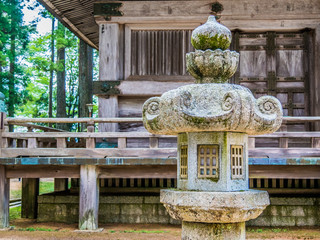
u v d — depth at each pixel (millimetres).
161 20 11773
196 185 5008
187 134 5133
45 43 27375
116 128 11617
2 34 24297
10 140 9547
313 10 11625
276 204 10031
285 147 9016
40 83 30047
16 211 13883
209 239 4961
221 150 4938
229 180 4938
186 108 4801
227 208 4688
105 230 9195
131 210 10305
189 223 5125
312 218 9992
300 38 11867
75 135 9203
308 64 11781
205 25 5281
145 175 9219
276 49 11859
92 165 9062
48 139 12469
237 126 4738
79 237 8383
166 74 11844
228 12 11750
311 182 10750
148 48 11930
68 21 14695
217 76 5285
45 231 9062
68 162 8945
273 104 5031
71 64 30891
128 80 11773
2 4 24438
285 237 8586
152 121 5188
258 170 9062
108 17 11805
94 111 30594
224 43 5285
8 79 25734
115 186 11148
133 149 9164
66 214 10461
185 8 11773
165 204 5172
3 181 9375
